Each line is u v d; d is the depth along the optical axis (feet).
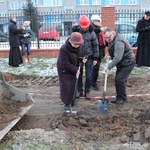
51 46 38.75
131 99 20.24
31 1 115.24
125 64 18.07
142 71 28.73
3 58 37.32
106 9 35.76
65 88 16.85
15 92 17.19
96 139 14.05
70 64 16.22
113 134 14.48
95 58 19.61
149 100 20.07
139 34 29.81
